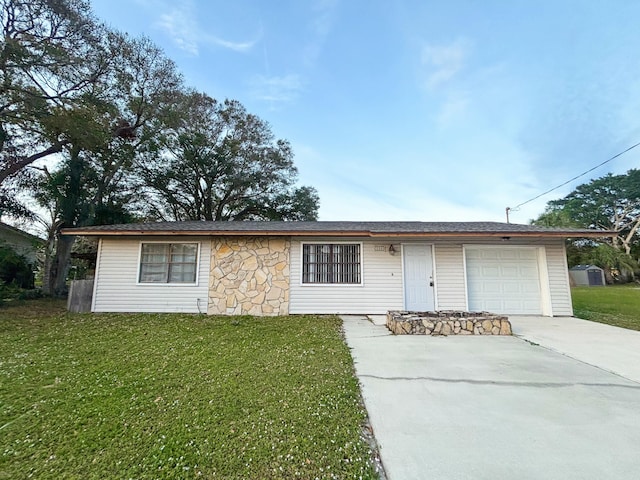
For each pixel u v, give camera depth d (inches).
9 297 445.7
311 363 174.2
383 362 177.9
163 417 110.6
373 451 92.3
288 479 79.4
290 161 921.5
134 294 352.8
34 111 386.9
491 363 176.4
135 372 157.4
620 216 1236.5
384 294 353.4
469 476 80.4
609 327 282.2
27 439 96.3
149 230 338.6
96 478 79.2
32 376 150.3
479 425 107.1
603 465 84.7
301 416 112.4
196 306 351.3
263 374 155.8
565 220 1080.2
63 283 516.1
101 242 360.8
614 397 130.0
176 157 775.1
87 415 111.6
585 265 1114.7
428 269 358.9
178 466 83.7
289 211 937.5
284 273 356.2
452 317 264.8
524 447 93.5
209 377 150.9
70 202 516.1
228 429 103.0
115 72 519.8
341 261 361.4
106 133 484.7
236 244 361.1
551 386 142.4
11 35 396.8
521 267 359.9
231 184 855.1
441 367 169.3
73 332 248.8
